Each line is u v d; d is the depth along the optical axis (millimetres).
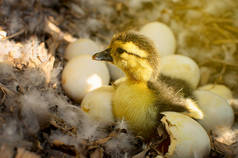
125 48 573
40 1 698
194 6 731
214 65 688
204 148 534
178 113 556
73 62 611
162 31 657
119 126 565
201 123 579
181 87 598
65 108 579
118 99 574
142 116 564
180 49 701
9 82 569
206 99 592
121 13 748
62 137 540
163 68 621
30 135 522
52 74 611
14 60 603
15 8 662
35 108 542
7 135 509
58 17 708
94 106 580
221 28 713
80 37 701
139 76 578
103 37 713
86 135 555
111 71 645
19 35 636
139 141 569
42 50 625
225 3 725
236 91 668
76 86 601
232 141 579
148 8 747
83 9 739
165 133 545
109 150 550
